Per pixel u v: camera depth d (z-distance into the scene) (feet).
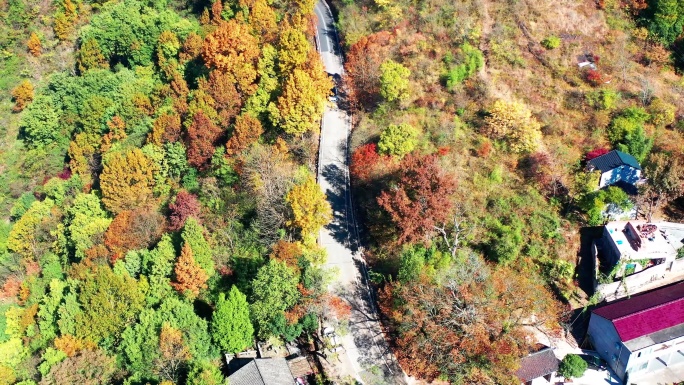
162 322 244.01
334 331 258.98
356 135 323.37
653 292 262.88
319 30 399.44
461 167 294.46
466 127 310.04
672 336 241.55
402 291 236.43
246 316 245.65
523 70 329.72
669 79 329.72
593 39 341.00
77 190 367.45
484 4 355.56
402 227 255.09
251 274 274.57
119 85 401.90
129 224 301.43
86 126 381.19
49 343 274.98
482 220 278.46
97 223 313.73
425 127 312.29
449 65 329.52
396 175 280.72
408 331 230.89
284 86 321.32
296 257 256.11
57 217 355.56
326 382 243.40
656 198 286.87
